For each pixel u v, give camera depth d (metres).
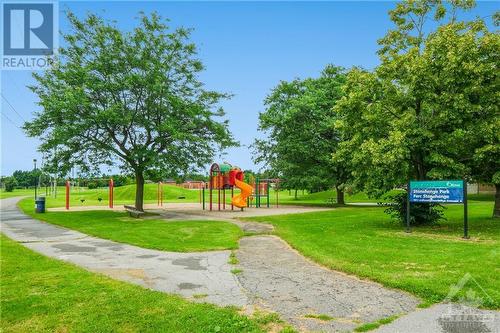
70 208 32.62
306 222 18.75
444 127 15.25
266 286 7.64
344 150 17.55
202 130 26.14
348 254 10.29
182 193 61.56
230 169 30.41
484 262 8.84
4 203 43.22
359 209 27.19
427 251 10.48
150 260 10.41
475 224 16.80
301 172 34.12
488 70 14.37
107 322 5.64
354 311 6.12
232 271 8.96
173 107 24.08
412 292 7.01
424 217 16.33
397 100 16.42
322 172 33.22
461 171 14.88
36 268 9.05
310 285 7.68
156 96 23.72
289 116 32.59
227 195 61.94
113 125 23.39
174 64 25.17
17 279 7.97
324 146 32.34
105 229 17.12
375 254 10.20
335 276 8.41
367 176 17.09
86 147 24.08
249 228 17.05
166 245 12.66
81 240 14.25
